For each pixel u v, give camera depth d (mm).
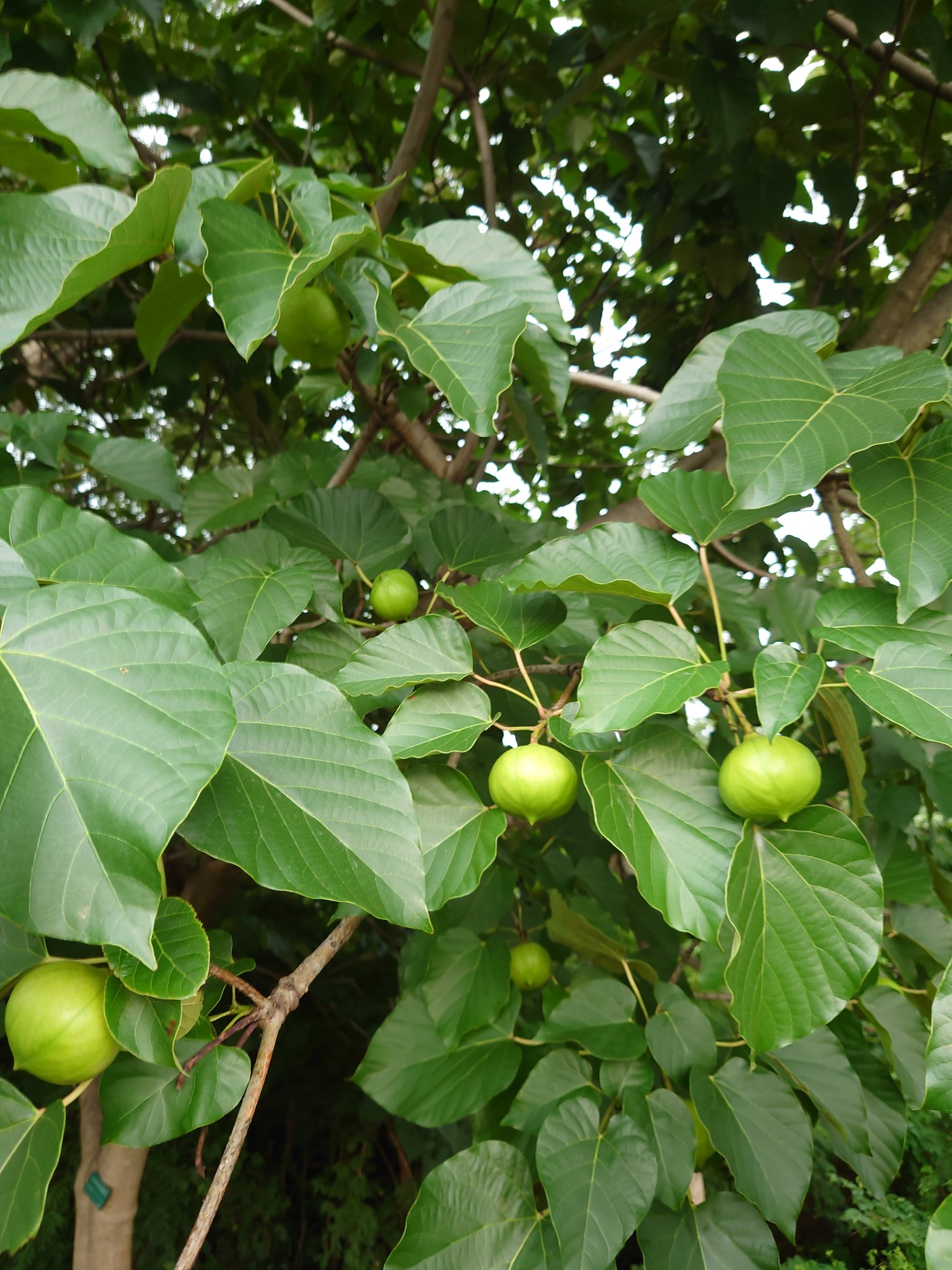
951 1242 483
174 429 2201
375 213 692
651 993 799
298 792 542
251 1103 510
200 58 1567
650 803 583
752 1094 691
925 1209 1873
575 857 1106
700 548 630
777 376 572
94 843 445
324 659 709
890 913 834
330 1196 1876
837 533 913
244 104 1420
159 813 449
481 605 677
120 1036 505
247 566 689
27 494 584
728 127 1187
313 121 1520
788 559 1542
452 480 1196
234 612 659
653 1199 670
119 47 1447
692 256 1590
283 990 552
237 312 574
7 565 506
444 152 1619
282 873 521
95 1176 901
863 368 604
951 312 1037
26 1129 515
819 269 1553
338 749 553
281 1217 1836
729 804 568
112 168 619
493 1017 724
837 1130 717
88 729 460
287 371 1641
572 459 1980
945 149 1440
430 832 601
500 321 626
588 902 1091
